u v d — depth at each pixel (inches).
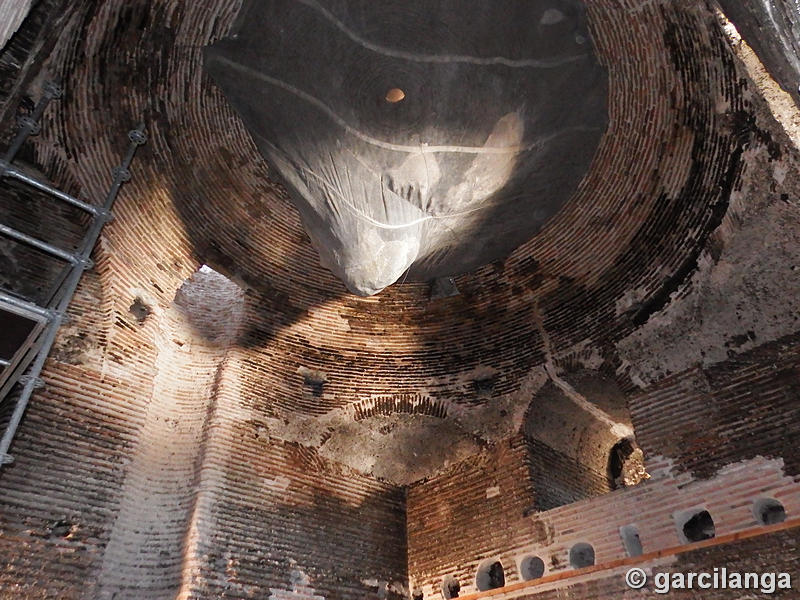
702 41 246.5
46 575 226.7
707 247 275.0
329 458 340.5
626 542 264.2
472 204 280.8
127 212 283.7
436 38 238.5
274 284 340.2
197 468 287.7
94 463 255.0
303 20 242.2
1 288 221.6
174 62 276.1
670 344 287.3
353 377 346.3
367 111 246.8
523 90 254.8
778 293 256.2
